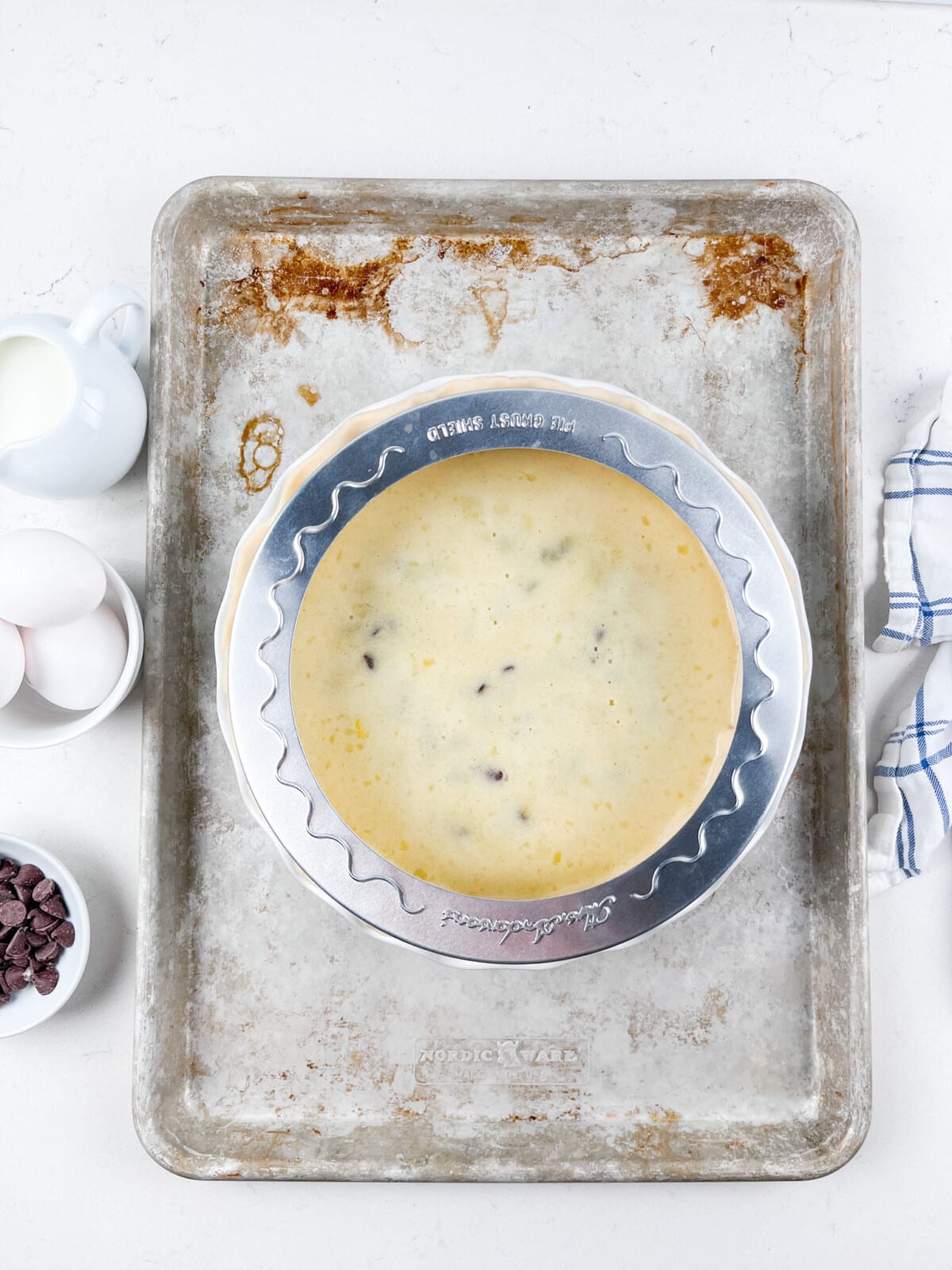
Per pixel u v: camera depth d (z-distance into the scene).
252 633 0.67
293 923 0.74
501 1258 0.75
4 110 0.77
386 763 0.70
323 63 0.78
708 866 0.67
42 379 0.69
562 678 0.71
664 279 0.75
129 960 0.76
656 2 0.78
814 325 0.75
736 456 0.75
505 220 0.74
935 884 0.77
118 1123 0.75
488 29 0.78
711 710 0.69
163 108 0.77
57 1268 0.75
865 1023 0.71
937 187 0.78
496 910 0.66
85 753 0.76
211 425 0.75
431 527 0.72
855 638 0.72
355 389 0.75
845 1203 0.76
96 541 0.76
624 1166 0.71
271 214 0.74
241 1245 0.75
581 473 0.71
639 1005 0.74
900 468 0.76
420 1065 0.73
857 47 0.78
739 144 0.78
